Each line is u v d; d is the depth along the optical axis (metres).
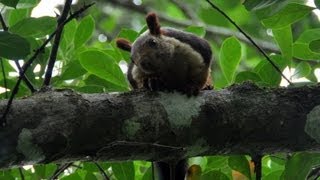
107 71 5.95
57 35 5.07
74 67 5.94
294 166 5.27
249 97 4.89
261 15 4.99
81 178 5.86
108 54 6.26
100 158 4.58
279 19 5.36
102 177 6.50
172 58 5.89
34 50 5.09
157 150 4.70
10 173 6.08
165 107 4.68
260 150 4.93
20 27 5.05
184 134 4.70
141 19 13.50
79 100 4.48
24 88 5.64
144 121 4.59
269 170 6.46
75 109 4.42
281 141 4.87
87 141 4.42
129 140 4.55
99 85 6.10
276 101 4.89
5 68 6.13
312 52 5.86
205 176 5.51
